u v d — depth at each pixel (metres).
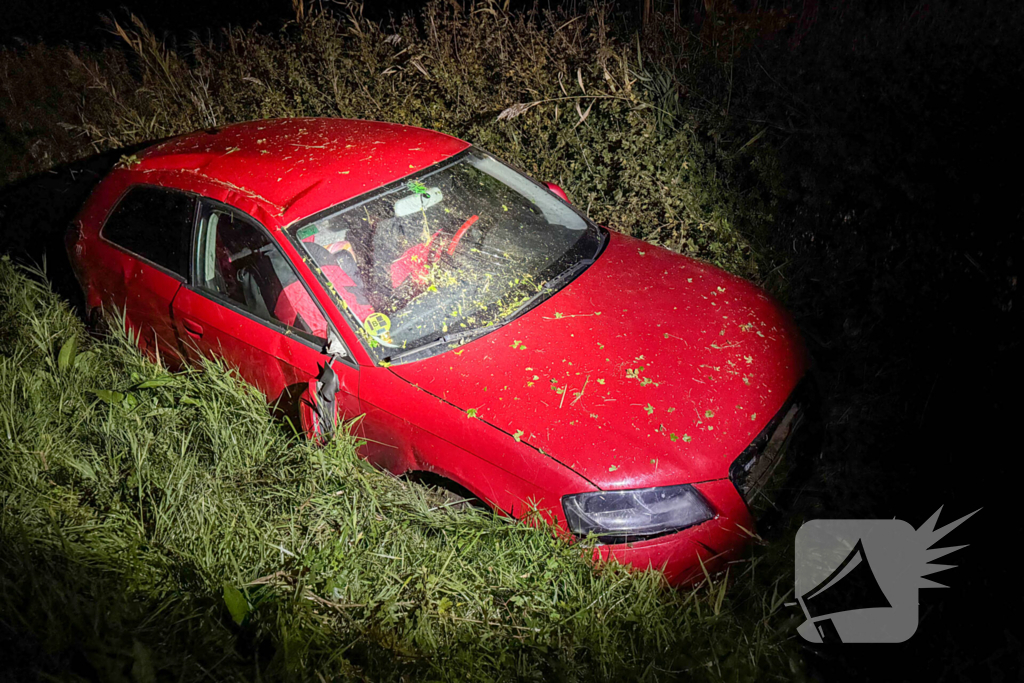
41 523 2.93
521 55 5.71
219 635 2.48
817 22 4.91
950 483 2.99
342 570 2.74
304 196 3.50
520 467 2.78
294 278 3.36
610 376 2.95
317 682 2.39
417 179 3.69
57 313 4.32
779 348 3.14
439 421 2.96
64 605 2.54
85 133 7.12
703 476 2.67
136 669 2.26
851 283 4.00
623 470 2.68
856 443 3.23
